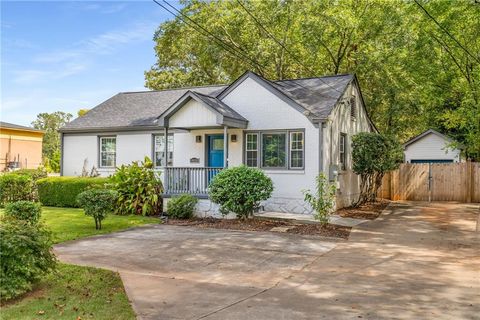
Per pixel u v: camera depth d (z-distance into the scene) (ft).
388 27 66.90
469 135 63.93
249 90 48.21
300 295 18.63
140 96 66.28
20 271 17.38
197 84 97.19
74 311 15.84
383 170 51.80
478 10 60.23
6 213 31.78
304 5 69.87
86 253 27.14
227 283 20.58
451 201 63.00
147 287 19.67
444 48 69.21
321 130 44.11
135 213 47.01
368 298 18.25
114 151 58.75
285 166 46.16
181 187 47.16
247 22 74.74
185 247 29.40
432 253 27.84
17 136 99.14
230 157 49.34
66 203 53.93
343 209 50.72
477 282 20.92
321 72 78.38
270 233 35.35
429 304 17.47
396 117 74.33
